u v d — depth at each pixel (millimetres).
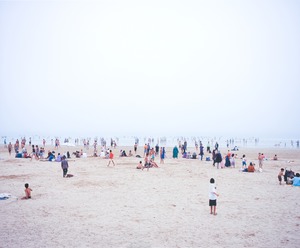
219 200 15758
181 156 44062
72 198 16078
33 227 11305
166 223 11820
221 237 10281
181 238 10180
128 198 16141
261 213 13242
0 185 19672
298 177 20172
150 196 16641
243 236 10375
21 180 21656
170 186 19656
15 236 10352
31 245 9539
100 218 12477
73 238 10164
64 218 12453
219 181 21688
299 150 59719
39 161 34781
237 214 13086
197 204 14859
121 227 11320
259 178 23125
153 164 30000
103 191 17953
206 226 11445
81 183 20547
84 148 61562
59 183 20516
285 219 12336
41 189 18438
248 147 73938
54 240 9977
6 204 14680
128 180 21922
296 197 16438
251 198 16203
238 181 21703
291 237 10273
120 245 9547
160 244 9641
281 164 32938
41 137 138000
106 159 38344
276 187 19422
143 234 10570
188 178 23016
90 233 10664
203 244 9641
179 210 13742
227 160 30609
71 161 35500
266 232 10773
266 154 48969
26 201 15391
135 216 12773
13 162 33375
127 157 41531
